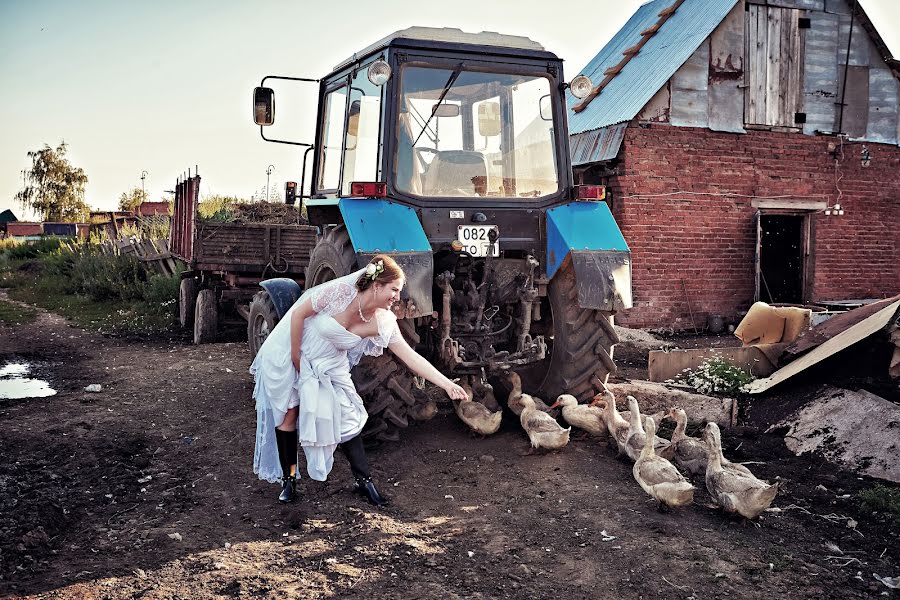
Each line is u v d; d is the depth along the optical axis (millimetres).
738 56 12609
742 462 5332
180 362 9289
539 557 3777
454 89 5820
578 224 5785
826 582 3541
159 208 31047
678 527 4117
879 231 13625
